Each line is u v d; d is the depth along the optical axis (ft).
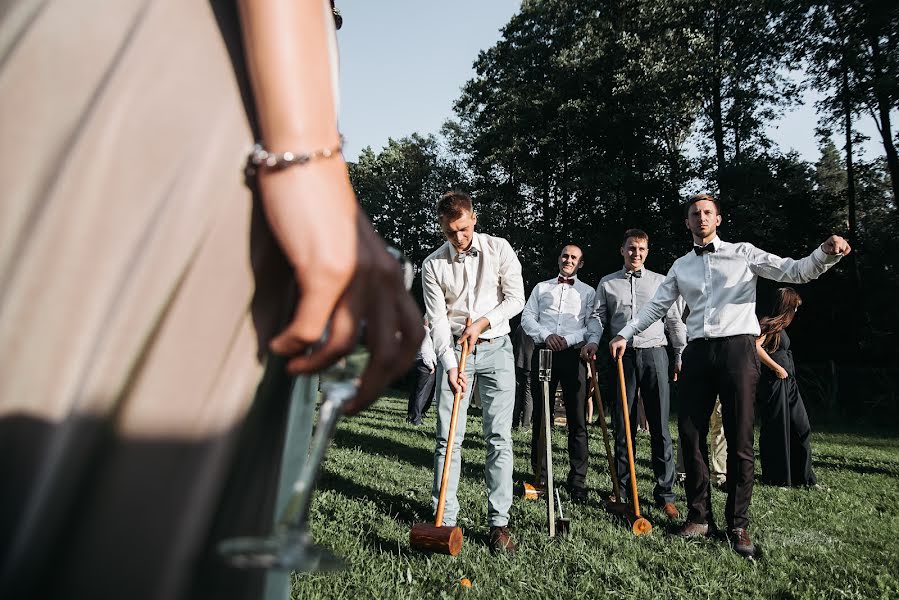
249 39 2.14
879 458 32.58
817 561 13.85
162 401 1.97
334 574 10.55
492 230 112.37
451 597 10.32
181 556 1.93
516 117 100.48
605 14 94.27
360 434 31.01
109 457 1.89
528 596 10.77
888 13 72.84
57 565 1.81
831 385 60.49
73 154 1.97
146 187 2.02
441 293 14.97
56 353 1.87
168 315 2.00
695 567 12.60
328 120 2.19
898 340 84.28
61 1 2.06
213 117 2.13
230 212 2.11
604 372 27.91
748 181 81.15
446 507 14.56
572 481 19.86
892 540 15.93
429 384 37.93
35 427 1.83
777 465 23.49
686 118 88.84
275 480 2.28
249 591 2.12
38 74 1.99
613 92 85.71
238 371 2.11
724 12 81.20
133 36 2.10
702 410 16.11
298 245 2.07
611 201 95.50
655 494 19.27
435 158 169.37
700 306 16.05
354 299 2.11
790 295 23.70
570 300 22.97
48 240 1.91
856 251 87.10
